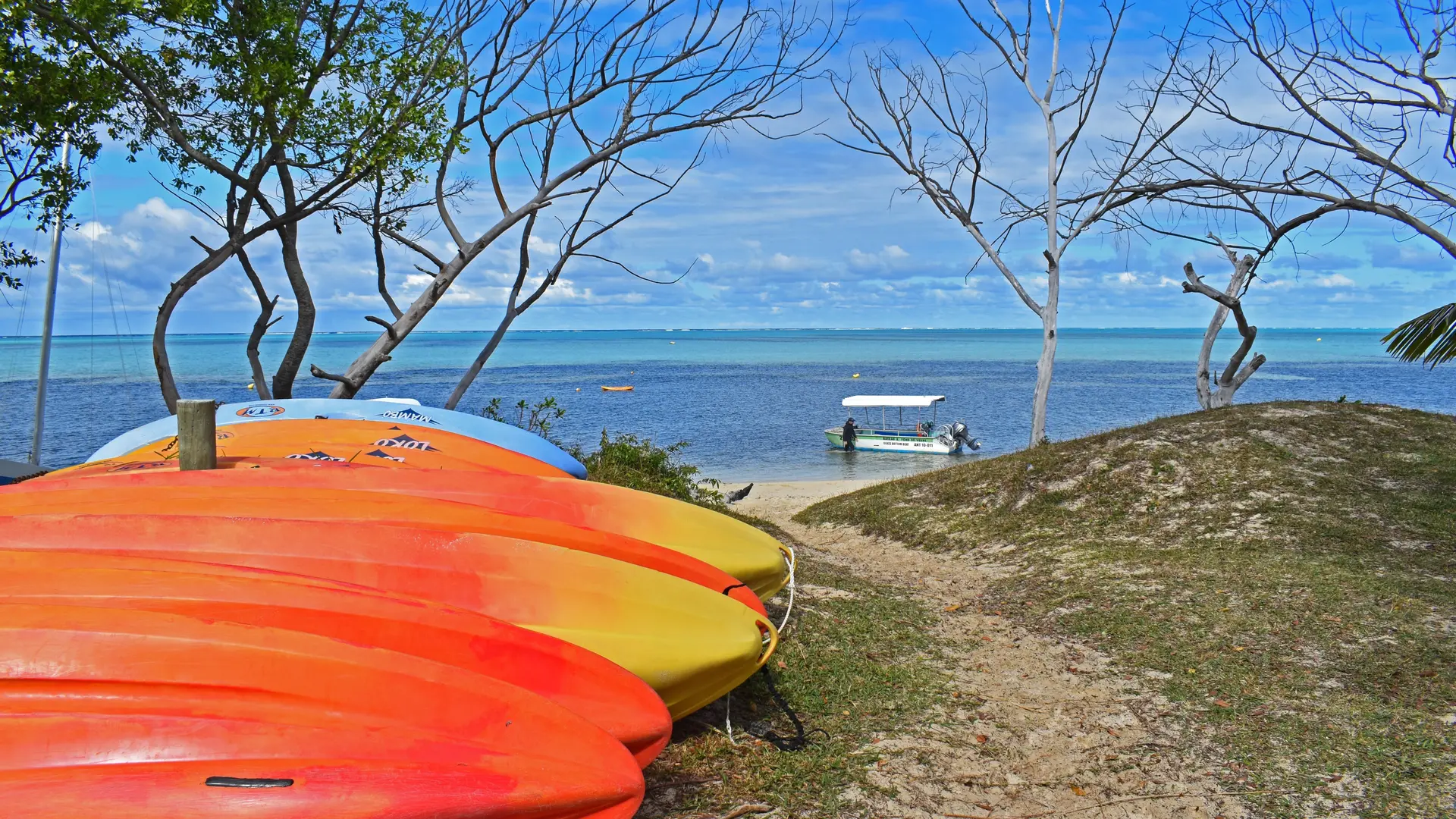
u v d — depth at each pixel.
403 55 9.70
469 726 3.59
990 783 4.69
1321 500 10.89
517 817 3.39
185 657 3.50
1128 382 70.12
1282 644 6.62
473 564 4.82
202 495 5.32
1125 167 18.08
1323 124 11.28
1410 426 13.50
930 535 12.34
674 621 4.94
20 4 8.02
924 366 102.69
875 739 5.16
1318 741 5.10
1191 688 5.97
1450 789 4.53
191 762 3.23
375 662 3.64
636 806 3.68
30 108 8.34
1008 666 6.65
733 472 29.73
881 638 7.11
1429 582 7.99
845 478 28.08
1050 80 18.83
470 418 9.40
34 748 3.20
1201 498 11.53
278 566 4.61
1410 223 10.91
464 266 10.45
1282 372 82.88
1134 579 8.84
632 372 89.19
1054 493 12.62
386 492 5.60
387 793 3.24
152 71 9.06
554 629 4.69
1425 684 5.72
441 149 10.07
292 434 8.17
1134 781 4.74
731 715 5.38
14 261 9.36
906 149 19.69
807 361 119.38
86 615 3.61
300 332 10.02
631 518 6.26
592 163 10.80
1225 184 13.80
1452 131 10.02
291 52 9.08
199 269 9.35
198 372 77.19
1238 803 4.51
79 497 5.26
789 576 6.72
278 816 3.11
